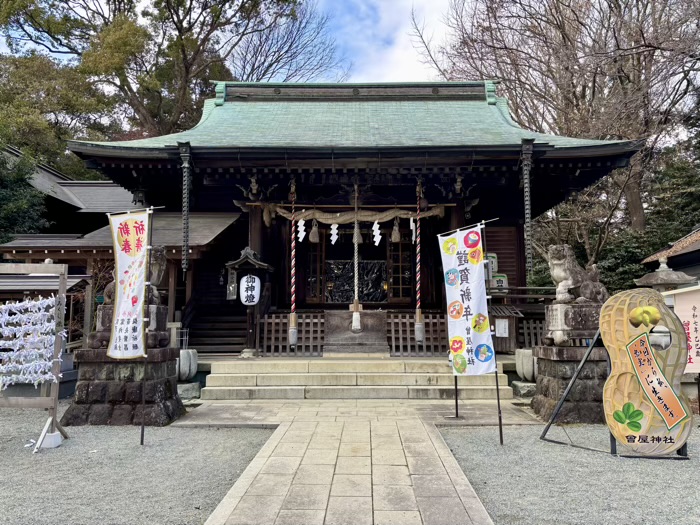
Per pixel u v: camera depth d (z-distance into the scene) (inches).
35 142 868.6
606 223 737.0
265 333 413.4
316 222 448.1
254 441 228.4
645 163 751.1
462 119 534.3
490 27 856.3
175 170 449.1
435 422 255.1
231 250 557.9
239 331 479.5
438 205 449.1
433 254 510.6
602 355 258.2
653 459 194.1
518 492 159.5
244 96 594.6
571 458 196.4
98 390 261.4
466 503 144.3
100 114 1104.2
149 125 1130.7
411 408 296.0
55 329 222.7
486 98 585.3
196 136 474.9
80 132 1053.2
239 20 1139.9
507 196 506.6
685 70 550.3
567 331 262.4
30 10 974.4
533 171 444.1
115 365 262.7
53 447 215.0
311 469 176.1
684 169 767.7
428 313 486.0
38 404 219.3
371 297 522.3
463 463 191.0
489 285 439.2
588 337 259.9
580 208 805.9
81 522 137.6
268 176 453.7
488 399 325.4
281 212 450.9
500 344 418.9
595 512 142.7
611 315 205.8
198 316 510.9
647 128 698.2
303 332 418.3
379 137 467.5
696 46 488.7
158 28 1111.0
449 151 406.0
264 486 158.4
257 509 139.6
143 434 221.3
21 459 199.3
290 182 451.8
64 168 1007.6
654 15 633.6
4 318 223.1
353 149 402.3
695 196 751.1
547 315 285.6
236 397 330.0
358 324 406.6
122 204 693.9
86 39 1071.6
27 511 145.0
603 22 695.1
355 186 447.2
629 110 592.4
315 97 595.2
